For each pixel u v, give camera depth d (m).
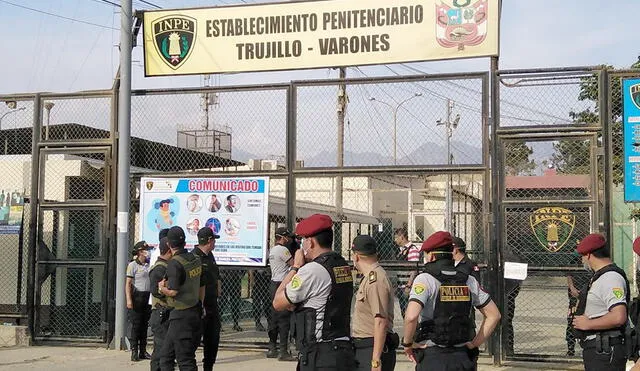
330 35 10.35
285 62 10.52
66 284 12.13
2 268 13.30
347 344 5.22
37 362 9.99
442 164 9.86
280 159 12.91
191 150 11.84
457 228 12.62
